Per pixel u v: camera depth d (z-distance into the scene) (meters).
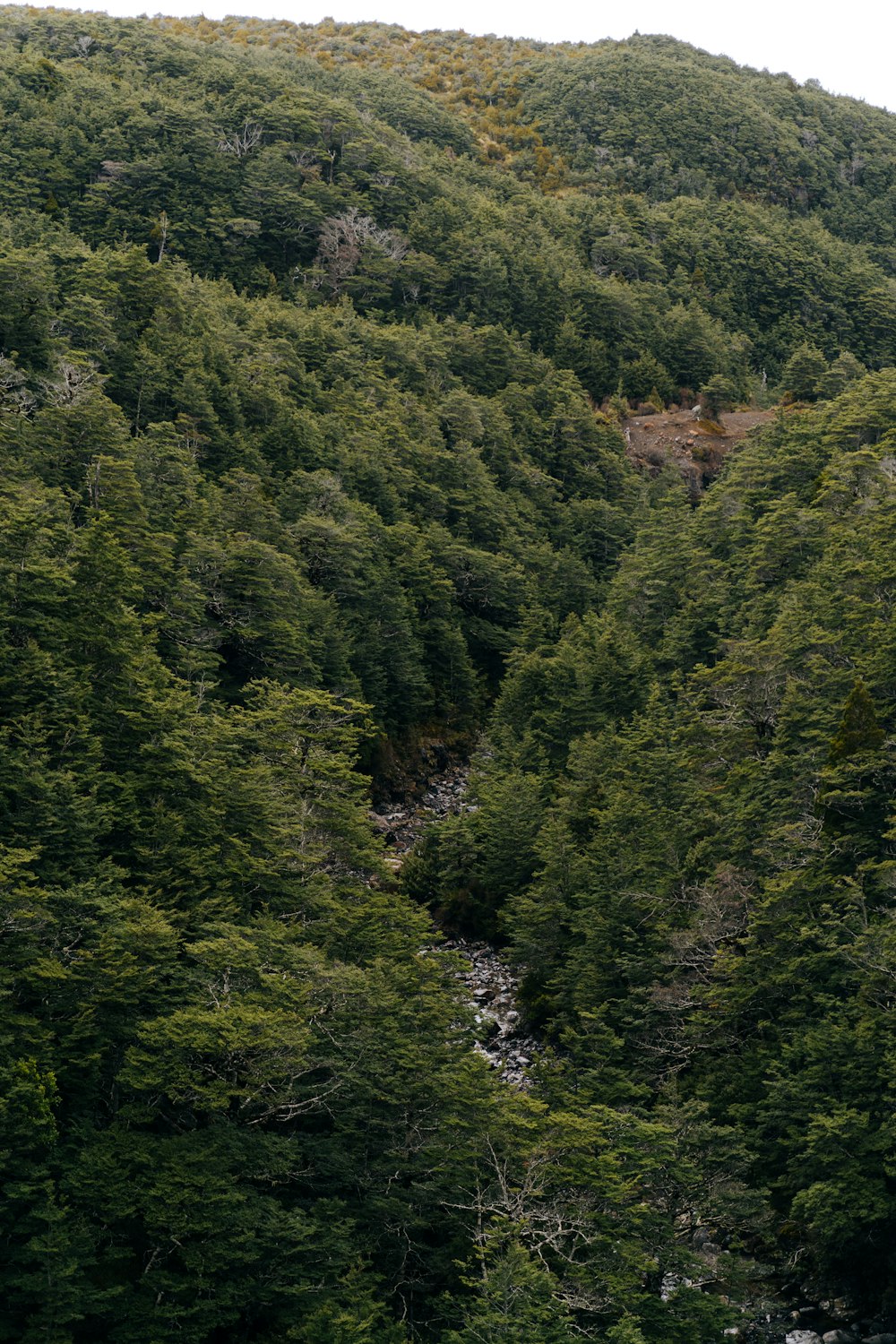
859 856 48.75
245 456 102.31
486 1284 33.38
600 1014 51.38
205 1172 34.25
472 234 184.75
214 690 78.81
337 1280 34.88
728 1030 49.59
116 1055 37.88
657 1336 34.09
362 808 60.75
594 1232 35.88
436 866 76.38
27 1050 35.09
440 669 108.31
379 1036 39.91
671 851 59.47
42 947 38.38
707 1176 39.16
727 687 64.06
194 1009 37.38
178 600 76.06
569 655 91.88
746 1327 39.16
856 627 60.28
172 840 47.09
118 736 52.41
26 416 85.75
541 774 80.62
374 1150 38.91
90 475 76.75
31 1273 31.23
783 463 100.25
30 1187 31.77
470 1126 37.94
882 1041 41.09
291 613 87.00
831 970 45.44
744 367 193.50
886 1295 39.34
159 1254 34.19
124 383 101.56
